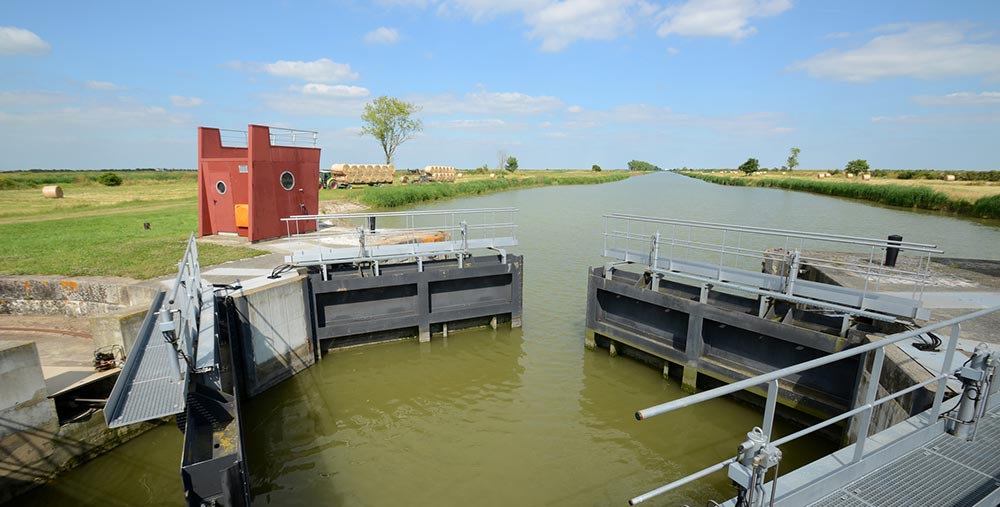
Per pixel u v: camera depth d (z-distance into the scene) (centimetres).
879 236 2925
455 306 1438
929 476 412
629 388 1139
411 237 1766
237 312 1045
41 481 771
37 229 2059
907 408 647
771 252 1645
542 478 828
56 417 788
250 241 1669
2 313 1241
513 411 1043
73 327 1145
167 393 579
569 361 1278
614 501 772
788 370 333
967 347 780
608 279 1279
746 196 6850
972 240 2736
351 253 1315
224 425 612
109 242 1728
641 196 6762
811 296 990
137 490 806
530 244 2752
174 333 568
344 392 1134
